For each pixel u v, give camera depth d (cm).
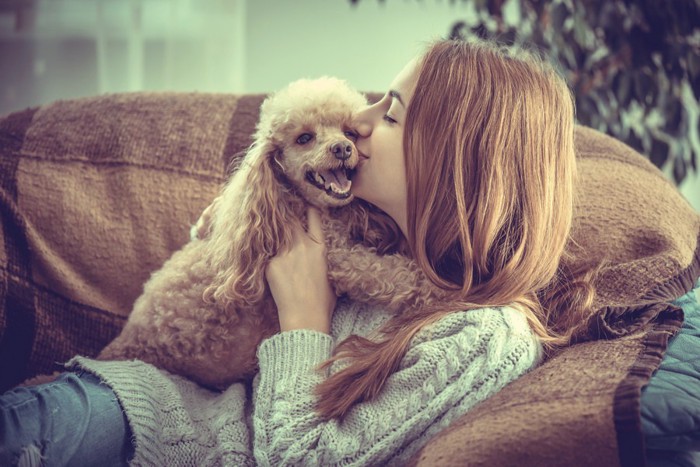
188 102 146
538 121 101
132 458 93
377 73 288
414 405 88
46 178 136
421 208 101
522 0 200
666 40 186
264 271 106
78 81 247
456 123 99
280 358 97
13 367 128
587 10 190
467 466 76
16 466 84
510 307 95
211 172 138
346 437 88
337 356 93
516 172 100
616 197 122
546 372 88
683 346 94
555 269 103
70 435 89
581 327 98
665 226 116
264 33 283
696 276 111
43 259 131
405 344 93
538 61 109
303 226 110
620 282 107
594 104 196
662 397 81
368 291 104
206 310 108
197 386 112
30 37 243
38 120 142
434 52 105
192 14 253
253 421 97
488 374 89
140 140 140
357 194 109
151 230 135
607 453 75
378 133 105
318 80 117
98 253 134
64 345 130
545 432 77
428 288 103
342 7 283
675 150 208
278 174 113
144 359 111
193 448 96
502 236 102
